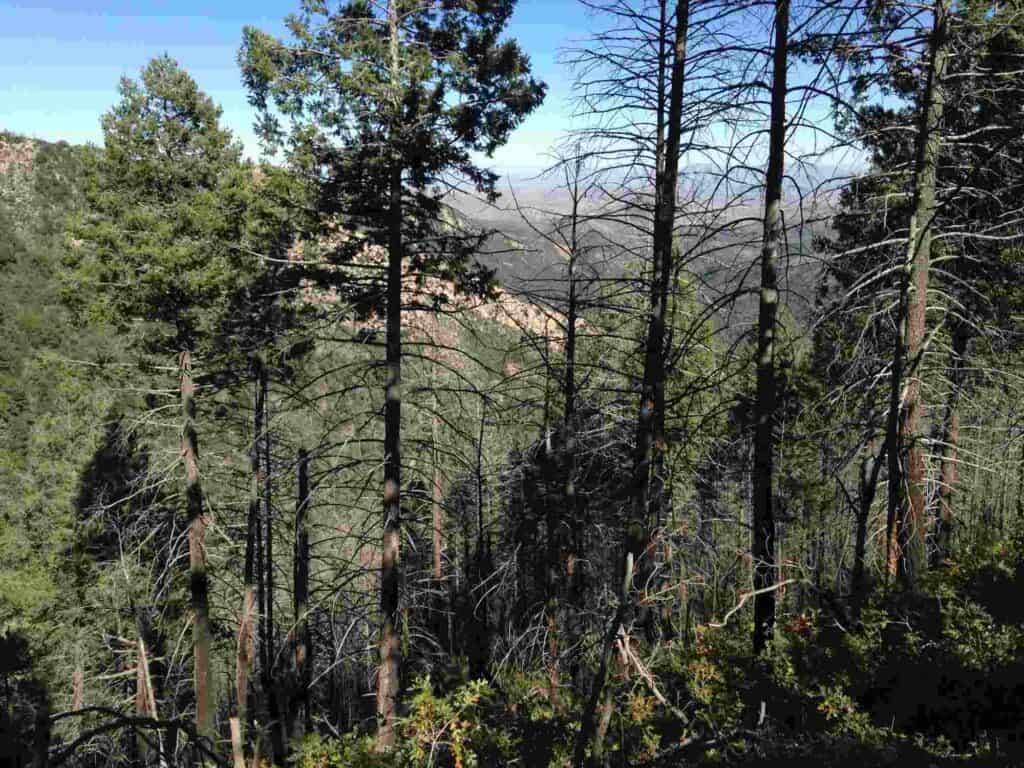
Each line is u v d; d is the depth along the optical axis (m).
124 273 14.28
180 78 14.83
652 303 10.20
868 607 9.00
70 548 21.14
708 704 7.82
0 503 24.00
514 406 14.67
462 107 11.38
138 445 19.86
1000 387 13.73
